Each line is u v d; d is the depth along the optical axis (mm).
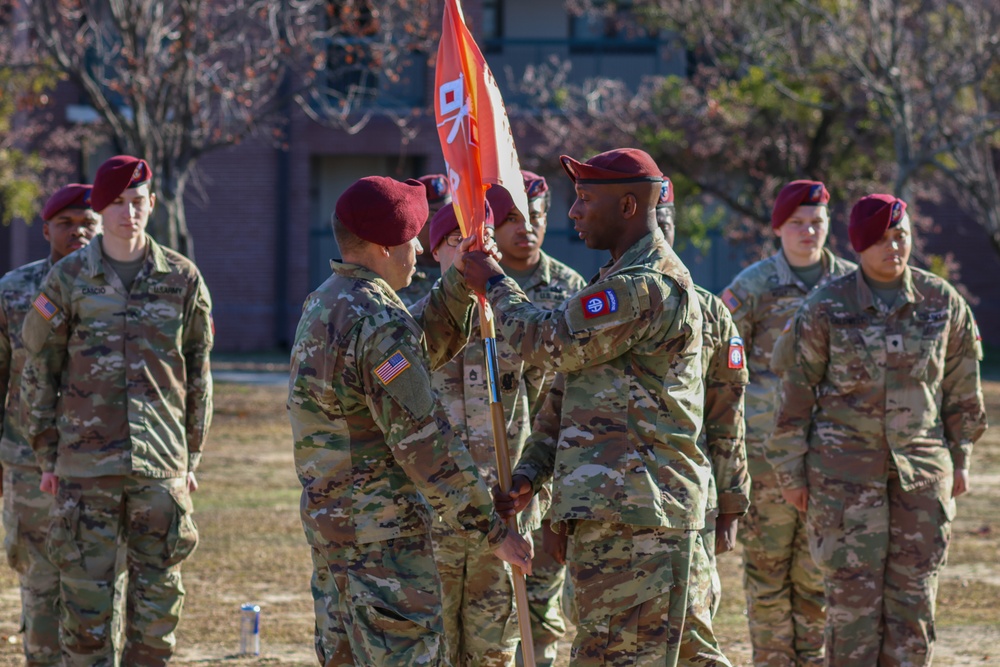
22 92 33469
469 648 8062
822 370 8836
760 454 9828
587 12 40656
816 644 9727
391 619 6355
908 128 31797
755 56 33750
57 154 40938
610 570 6645
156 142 27609
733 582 12938
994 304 44000
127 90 27234
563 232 43938
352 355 6371
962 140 33562
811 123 35531
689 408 6727
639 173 6758
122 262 9094
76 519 8859
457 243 8555
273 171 42719
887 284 8820
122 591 9188
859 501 8648
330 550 6488
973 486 18297
